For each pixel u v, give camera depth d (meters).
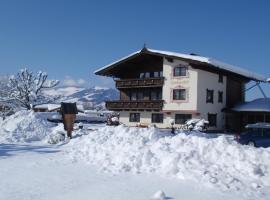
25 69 52.41
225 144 10.57
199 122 33.97
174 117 38.09
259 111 37.12
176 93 38.00
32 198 7.30
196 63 35.66
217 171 9.20
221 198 7.35
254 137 18.89
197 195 7.54
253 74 42.72
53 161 12.14
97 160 11.77
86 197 7.33
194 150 10.44
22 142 20.48
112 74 43.59
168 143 11.62
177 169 9.54
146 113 40.66
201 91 36.97
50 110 68.38
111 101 42.84
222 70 38.38
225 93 40.72
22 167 10.95
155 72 40.91
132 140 13.10
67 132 21.58
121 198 7.22
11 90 52.09
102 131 16.19
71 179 9.14
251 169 9.24
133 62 41.75
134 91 42.59
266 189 8.16
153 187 8.20
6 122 23.48
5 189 8.06
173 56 37.34
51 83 53.81
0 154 14.34
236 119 40.97
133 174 9.73
